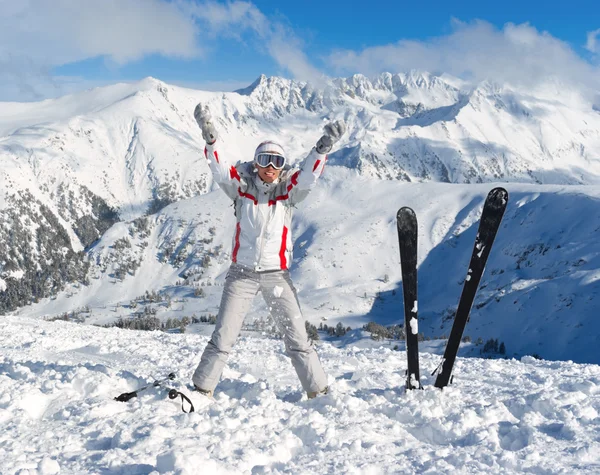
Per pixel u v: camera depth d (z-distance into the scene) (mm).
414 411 3291
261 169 3574
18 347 7469
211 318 129000
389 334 101688
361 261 184625
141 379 4305
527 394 3910
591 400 3535
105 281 199750
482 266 3785
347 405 3461
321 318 151125
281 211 3686
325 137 3377
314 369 3807
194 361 6270
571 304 116188
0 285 196625
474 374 5414
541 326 113188
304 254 190750
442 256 184875
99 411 3270
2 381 4008
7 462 2404
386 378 4934
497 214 3701
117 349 7195
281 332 3844
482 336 119125
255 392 4039
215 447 2561
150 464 2379
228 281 3770
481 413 3203
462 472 2260
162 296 177250
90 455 2520
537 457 2430
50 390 3848
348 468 2303
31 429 2947
